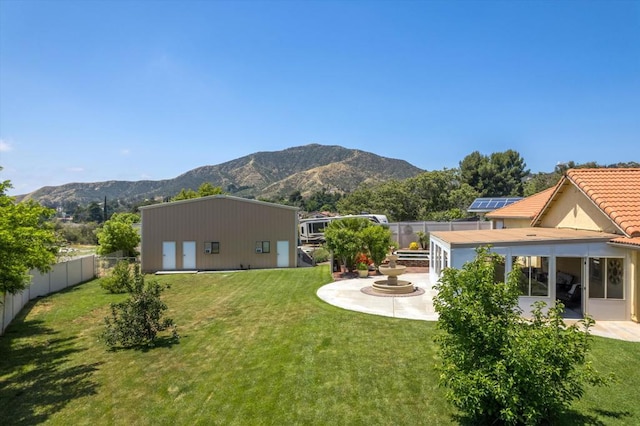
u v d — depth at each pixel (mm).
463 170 68062
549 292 12984
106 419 7312
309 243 41156
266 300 16719
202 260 28688
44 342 12516
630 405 7012
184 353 10523
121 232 31875
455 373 6016
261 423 6848
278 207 28984
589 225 15133
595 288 12758
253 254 28859
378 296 16703
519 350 5547
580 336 5895
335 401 7488
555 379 5680
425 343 10477
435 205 56500
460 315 6160
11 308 14984
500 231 18188
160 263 28500
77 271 24344
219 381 8633
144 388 8516
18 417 7594
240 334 11938
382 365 9070
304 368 9062
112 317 15352
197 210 28656
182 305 16703
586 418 6570
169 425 6961
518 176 66875
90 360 10516
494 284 6445
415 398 7480
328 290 18188
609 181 14953
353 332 11602
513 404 5492
